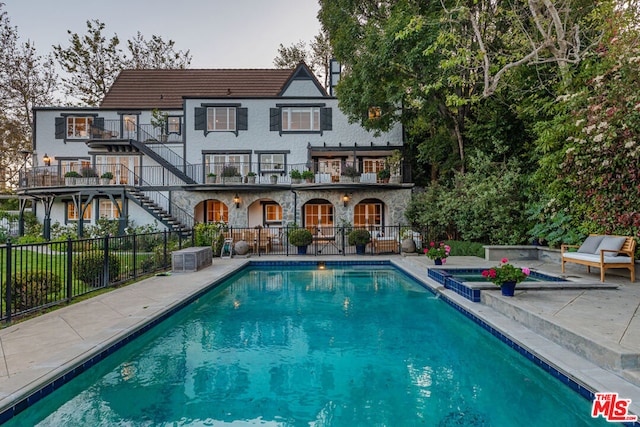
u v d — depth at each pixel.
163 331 5.39
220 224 14.97
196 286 7.50
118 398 3.38
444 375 3.86
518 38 9.50
